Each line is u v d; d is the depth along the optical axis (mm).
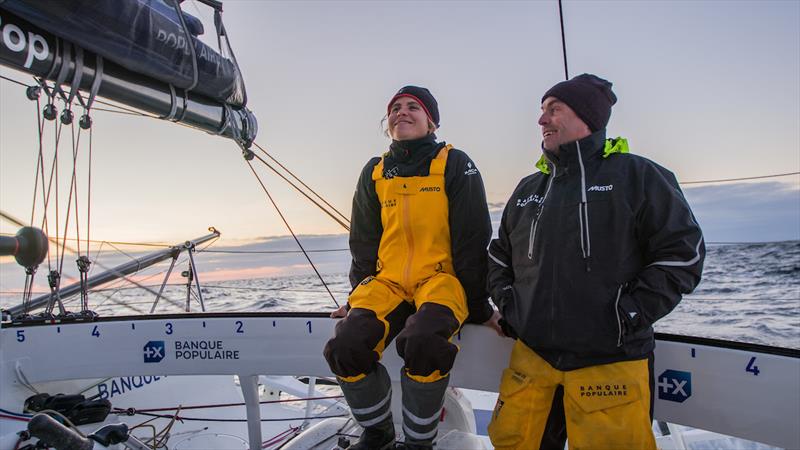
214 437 2811
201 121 2359
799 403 1317
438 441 1750
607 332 1306
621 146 1447
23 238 1690
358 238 1870
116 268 3176
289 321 2111
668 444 2699
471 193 1673
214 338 2178
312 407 3416
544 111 1505
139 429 2627
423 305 1521
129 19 1707
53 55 1704
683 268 1228
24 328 2199
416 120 1723
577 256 1343
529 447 1414
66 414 2027
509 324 1527
